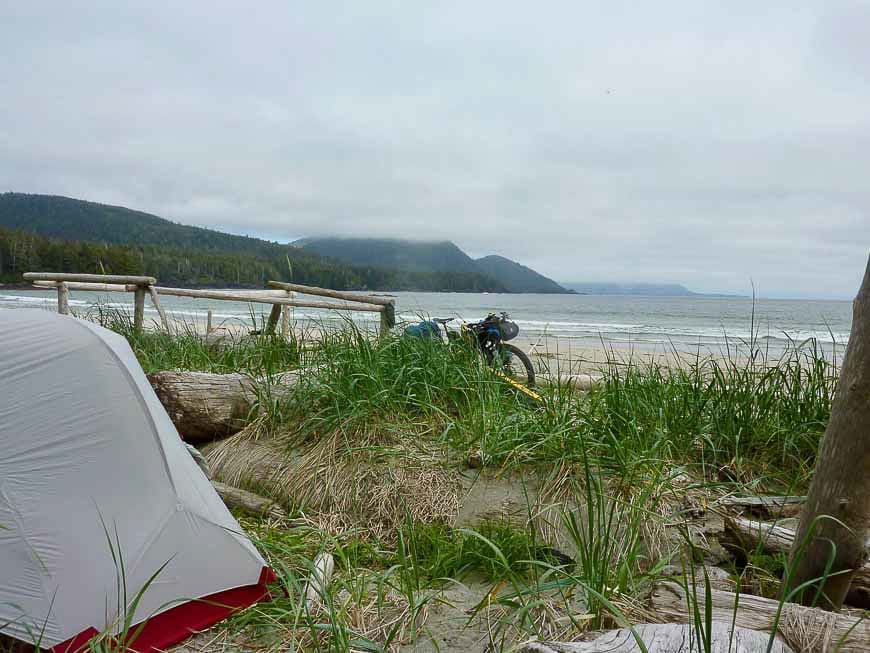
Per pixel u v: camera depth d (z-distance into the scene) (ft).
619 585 8.48
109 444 9.11
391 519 12.16
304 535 11.55
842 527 7.48
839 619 6.66
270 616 8.68
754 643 6.15
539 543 11.11
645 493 11.41
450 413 15.96
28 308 10.22
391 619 8.96
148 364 21.35
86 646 7.96
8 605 8.11
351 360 16.16
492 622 8.82
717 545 11.09
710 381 16.34
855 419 7.18
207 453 15.44
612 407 14.80
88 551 8.45
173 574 8.79
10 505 8.46
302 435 14.53
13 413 8.86
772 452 14.47
